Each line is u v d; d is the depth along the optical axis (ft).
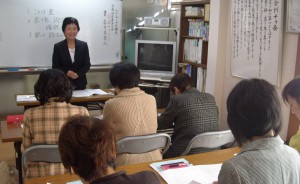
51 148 5.54
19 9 14.47
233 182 2.88
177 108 7.30
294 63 8.14
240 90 3.06
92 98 10.64
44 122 5.76
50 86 5.76
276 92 3.06
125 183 3.02
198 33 13.92
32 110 5.80
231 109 3.06
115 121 6.31
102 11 16.01
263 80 3.13
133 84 6.55
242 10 9.79
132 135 6.33
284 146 3.13
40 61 15.28
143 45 16.07
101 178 3.00
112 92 11.56
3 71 14.49
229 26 10.85
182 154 6.84
